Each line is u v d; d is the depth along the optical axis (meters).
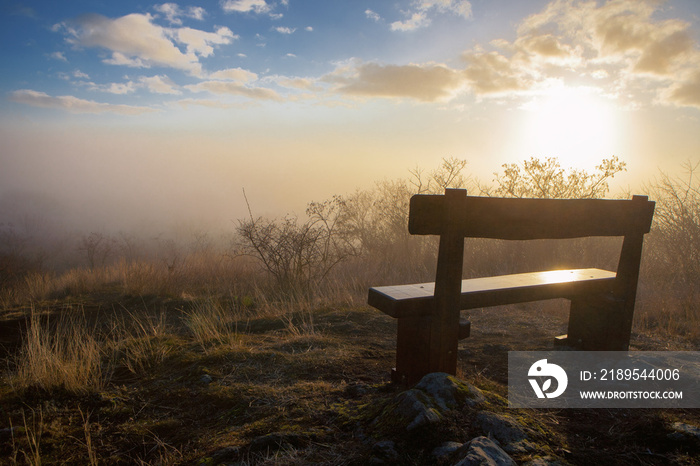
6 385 3.21
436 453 1.83
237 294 7.20
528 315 4.93
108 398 2.93
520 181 7.95
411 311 2.59
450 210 2.46
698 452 1.94
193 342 4.12
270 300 6.55
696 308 4.73
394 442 1.94
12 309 7.06
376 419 2.21
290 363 3.38
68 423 2.61
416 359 2.71
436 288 2.55
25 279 10.16
